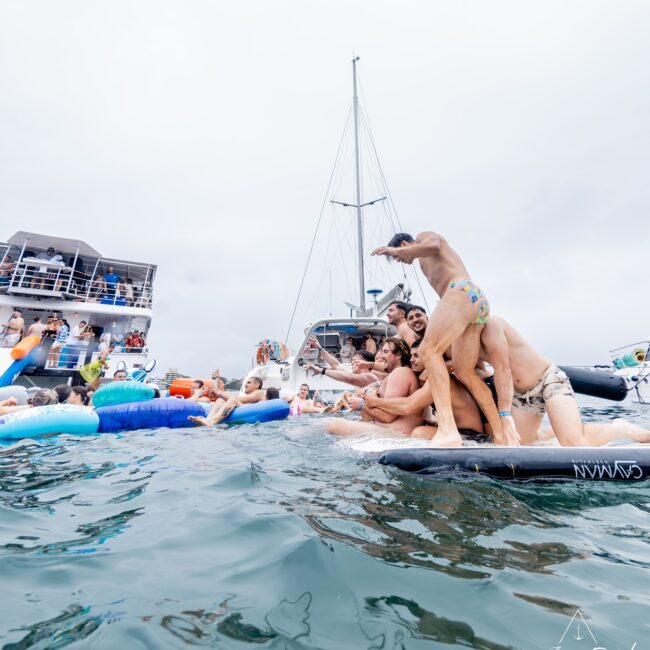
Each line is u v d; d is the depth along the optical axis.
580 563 1.61
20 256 16.72
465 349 3.93
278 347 14.73
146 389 6.65
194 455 3.85
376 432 4.44
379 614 1.25
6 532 1.96
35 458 3.80
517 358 4.09
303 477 2.92
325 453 3.76
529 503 2.36
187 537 1.88
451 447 3.20
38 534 1.93
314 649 1.06
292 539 1.81
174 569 1.56
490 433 4.22
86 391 7.38
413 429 4.52
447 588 1.41
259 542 1.80
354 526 1.98
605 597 1.36
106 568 1.57
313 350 13.79
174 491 2.65
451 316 3.76
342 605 1.30
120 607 1.28
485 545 1.77
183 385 12.51
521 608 1.29
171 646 1.08
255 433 5.30
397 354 5.21
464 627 1.18
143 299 19.22
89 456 3.87
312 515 2.13
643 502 2.42
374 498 2.42
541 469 2.83
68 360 16.08
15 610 1.26
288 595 1.36
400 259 4.18
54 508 2.33
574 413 3.71
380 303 15.19
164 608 1.28
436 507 2.26
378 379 7.30
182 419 6.11
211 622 1.20
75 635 1.13
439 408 3.72
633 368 11.15
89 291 17.88
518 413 4.20
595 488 2.69
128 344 17.30
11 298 16.45
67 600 1.33
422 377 4.86
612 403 12.06
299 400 9.57
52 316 16.45
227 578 1.48
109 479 3.01
